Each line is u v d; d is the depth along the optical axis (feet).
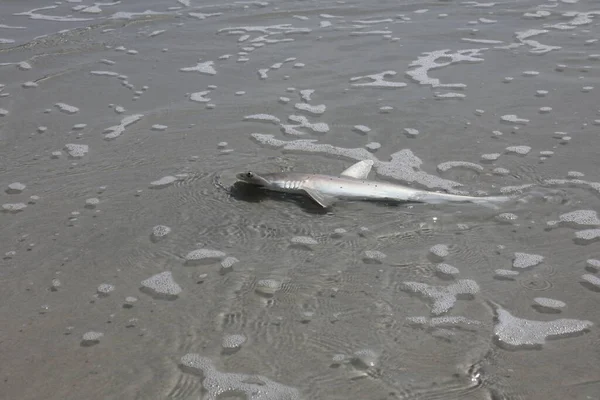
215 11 37.76
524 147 21.15
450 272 15.23
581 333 13.15
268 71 29.01
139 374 12.42
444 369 12.29
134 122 24.40
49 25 35.91
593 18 33.91
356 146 21.75
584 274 15.01
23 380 12.34
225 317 13.94
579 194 18.25
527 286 14.66
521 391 11.68
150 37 33.91
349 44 31.83
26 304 14.61
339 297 14.48
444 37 32.14
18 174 20.66
